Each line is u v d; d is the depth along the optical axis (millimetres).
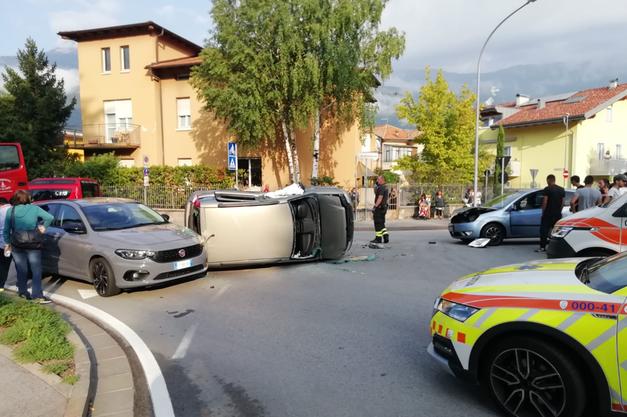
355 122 24703
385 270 8586
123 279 6902
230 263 8336
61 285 7926
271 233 8469
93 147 27188
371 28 21016
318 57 20422
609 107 33938
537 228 11797
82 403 3432
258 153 25812
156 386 3932
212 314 5992
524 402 3104
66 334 4934
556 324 2900
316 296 6738
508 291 3234
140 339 5148
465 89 29312
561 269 3549
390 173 28250
